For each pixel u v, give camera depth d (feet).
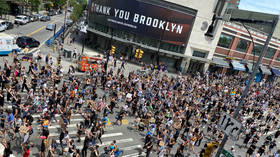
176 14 137.39
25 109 47.44
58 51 118.42
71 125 53.52
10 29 140.46
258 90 133.69
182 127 69.62
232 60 176.55
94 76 88.69
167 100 78.64
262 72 202.69
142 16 136.77
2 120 43.45
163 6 135.13
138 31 139.64
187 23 141.90
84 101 67.82
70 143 39.55
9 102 55.42
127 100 71.20
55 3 293.02
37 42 115.34
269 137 67.00
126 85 83.61
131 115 68.80
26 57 89.35
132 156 48.11
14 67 75.00
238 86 136.15
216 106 90.22
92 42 167.12
